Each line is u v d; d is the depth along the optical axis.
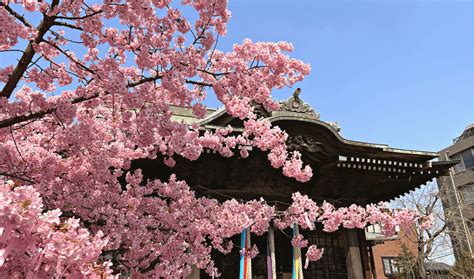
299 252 11.70
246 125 7.71
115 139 7.16
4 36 4.23
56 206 6.20
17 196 2.65
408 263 21.73
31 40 4.77
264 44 5.90
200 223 7.03
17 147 5.86
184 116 13.19
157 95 6.26
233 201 7.51
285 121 12.06
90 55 6.51
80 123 5.63
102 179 6.59
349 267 12.67
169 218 6.79
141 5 4.95
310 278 13.48
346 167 12.79
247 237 10.83
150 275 6.70
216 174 11.96
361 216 8.87
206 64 6.06
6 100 4.98
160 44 5.67
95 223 6.11
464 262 22.03
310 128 12.38
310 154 12.66
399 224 8.72
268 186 12.80
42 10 4.73
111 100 6.25
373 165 12.99
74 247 2.77
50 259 2.70
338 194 13.77
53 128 6.35
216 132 8.18
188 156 6.39
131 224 6.20
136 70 6.48
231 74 5.86
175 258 6.67
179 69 5.61
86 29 5.14
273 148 7.74
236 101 6.34
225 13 5.63
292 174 7.70
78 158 6.61
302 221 8.26
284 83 6.24
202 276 12.60
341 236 14.38
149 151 7.64
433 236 19.72
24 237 2.64
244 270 10.59
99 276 3.02
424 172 13.52
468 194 31.78
